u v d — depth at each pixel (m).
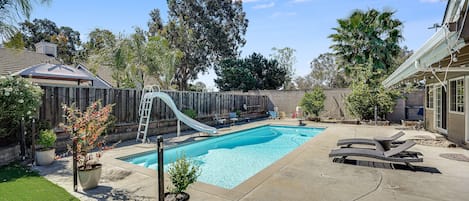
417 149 7.34
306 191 4.06
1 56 13.62
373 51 16.36
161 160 3.45
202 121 13.37
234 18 30.27
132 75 16.02
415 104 15.95
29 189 4.12
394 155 5.85
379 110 14.59
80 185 4.30
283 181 4.54
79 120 4.32
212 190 4.12
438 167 5.47
